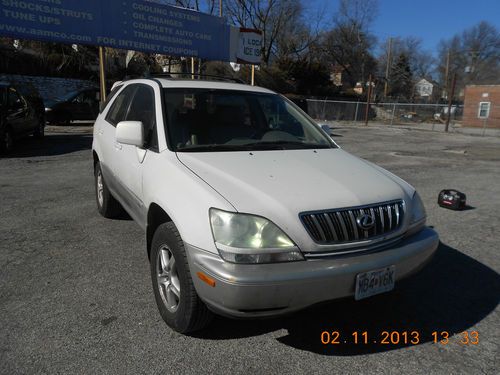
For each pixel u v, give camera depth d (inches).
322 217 100.8
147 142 140.2
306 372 101.3
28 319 118.9
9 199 243.4
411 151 566.6
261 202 100.4
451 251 185.8
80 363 101.1
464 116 1316.4
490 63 2755.9
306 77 1729.8
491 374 103.2
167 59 1042.7
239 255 93.9
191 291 103.7
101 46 556.4
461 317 129.8
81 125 724.0
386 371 102.9
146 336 112.9
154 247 120.3
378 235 106.8
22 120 444.8
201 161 121.3
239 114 152.2
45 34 504.4
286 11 1793.8
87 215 215.0
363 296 102.0
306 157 135.0
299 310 98.1
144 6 576.4
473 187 330.6
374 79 2325.3
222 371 100.3
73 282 142.1
